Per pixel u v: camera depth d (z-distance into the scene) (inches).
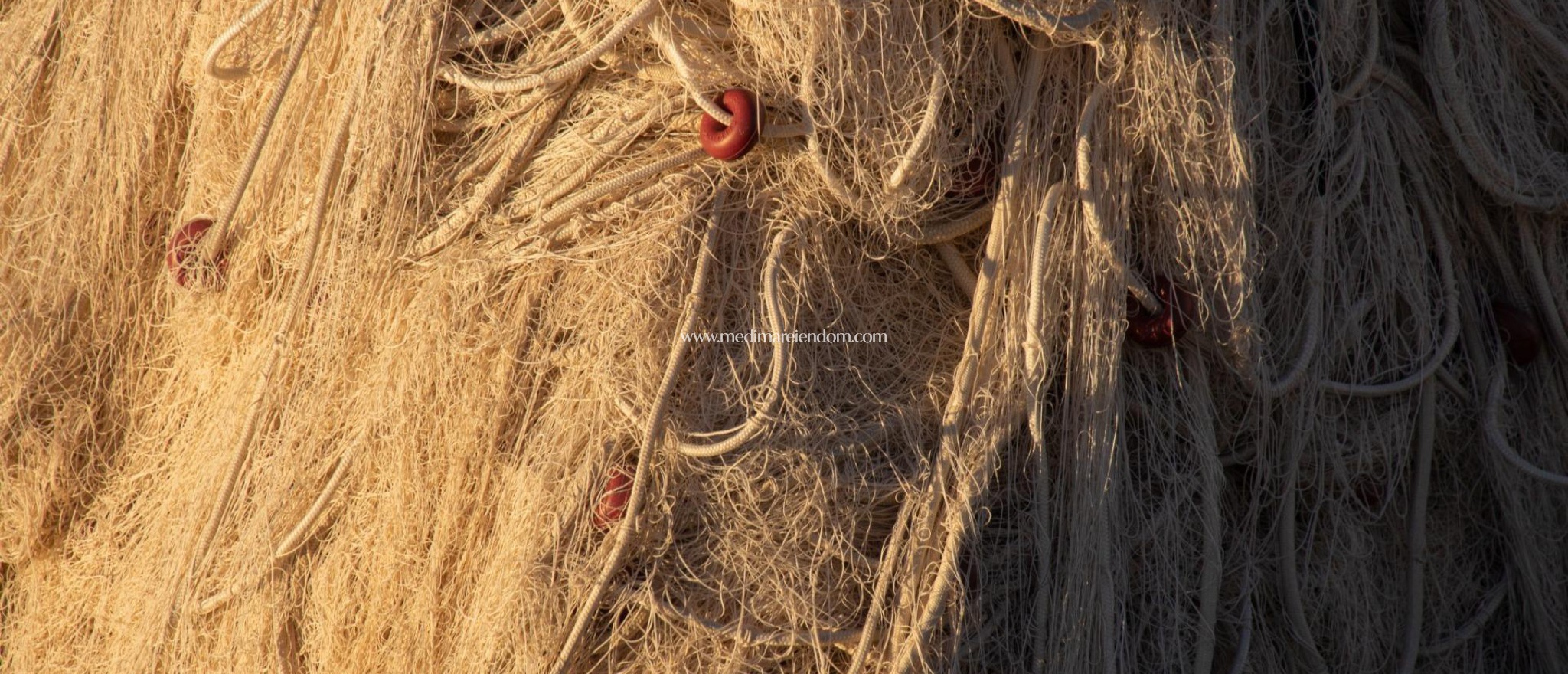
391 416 244.4
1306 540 251.4
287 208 248.7
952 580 242.8
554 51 244.7
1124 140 245.1
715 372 243.1
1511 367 254.5
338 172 245.8
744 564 242.5
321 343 245.9
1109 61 244.5
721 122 242.5
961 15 242.7
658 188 243.6
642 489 242.1
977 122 244.7
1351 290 251.8
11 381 253.1
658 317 242.5
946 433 243.8
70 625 253.1
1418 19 252.7
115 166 253.3
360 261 245.0
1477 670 254.5
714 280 243.6
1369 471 252.1
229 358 251.0
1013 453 245.3
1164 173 245.3
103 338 254.1
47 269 253.9
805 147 243.9
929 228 245.4
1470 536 255.1
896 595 243.1
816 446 243.3
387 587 244.2
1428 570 254.1
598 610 242.4
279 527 246.4
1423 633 253.9
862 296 245.4
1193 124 244.4
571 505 241.9
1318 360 250.1
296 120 248.1
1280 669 251.3
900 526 243.3
